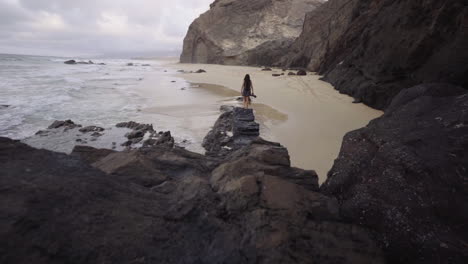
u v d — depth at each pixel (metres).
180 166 3.30
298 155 6.70
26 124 9.59
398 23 11.70
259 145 3.57
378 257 1.64
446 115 2.31
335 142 7.65
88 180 1.93
